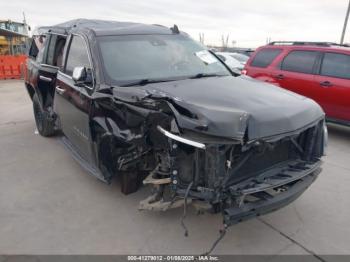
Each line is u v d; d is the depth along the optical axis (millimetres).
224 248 3029
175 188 2729
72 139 4426
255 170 2906
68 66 4375
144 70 3746
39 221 3443
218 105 2811
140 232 3250
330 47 6363
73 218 3490
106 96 3338
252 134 2557
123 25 4527
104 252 2967
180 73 3863
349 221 3477
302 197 3955
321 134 3291
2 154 5336
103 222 3414
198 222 3406
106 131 3287
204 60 4270
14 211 3633
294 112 2955
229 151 2592
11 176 4512
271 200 2729
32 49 6410
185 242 3104
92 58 3729
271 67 7195
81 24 4672
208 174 2592
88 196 3939
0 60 16188
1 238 3162
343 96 5980
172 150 2662
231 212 2561
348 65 6016
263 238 3178
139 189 3938
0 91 12383
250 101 2971
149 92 3064
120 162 3275
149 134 2953
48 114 5465
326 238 3188
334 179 4465
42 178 4441
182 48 4305
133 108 3025
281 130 2730
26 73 6172
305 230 3311
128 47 3934
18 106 9398
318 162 3234
